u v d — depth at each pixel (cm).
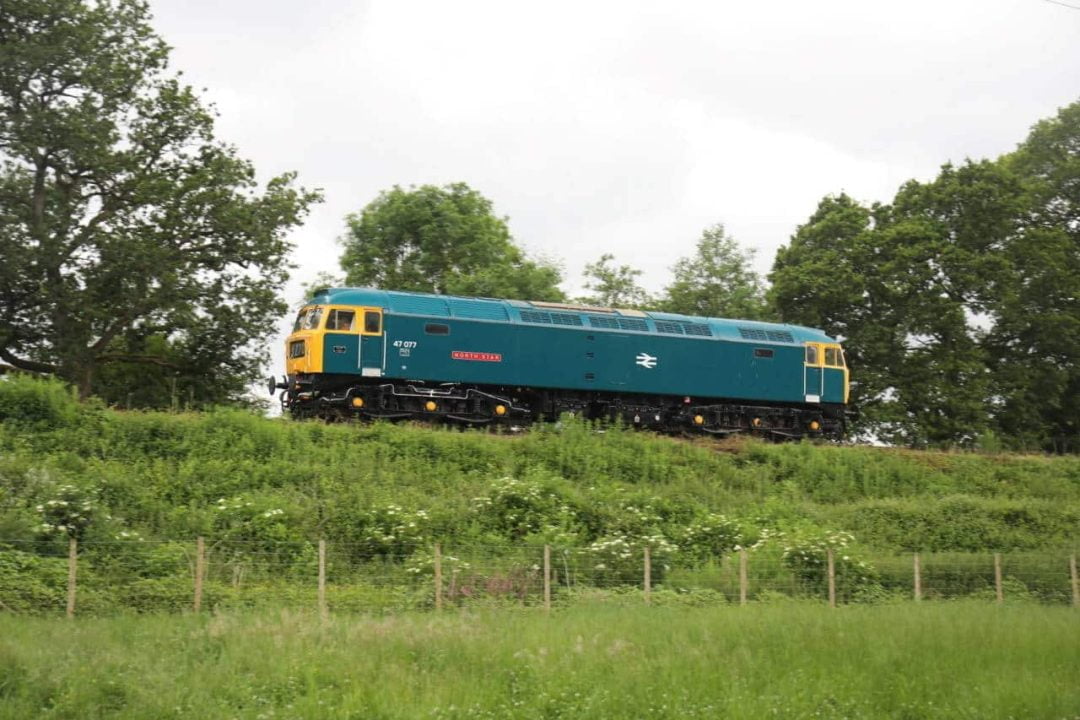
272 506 2831
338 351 3734
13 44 4066
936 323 5178
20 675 1653
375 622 1977
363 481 3108
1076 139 5841
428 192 5397
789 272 5431
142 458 3105
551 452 3550
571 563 2655
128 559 2422
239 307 4500
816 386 4444
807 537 2941
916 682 1748
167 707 1574
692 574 2700
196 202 4359
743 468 3806
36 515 2486
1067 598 2908
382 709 1573
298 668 1717
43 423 3159
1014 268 5359
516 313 4009
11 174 4191
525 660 1784
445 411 3912
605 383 4097
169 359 4606
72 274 4247
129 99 4400
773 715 1590
